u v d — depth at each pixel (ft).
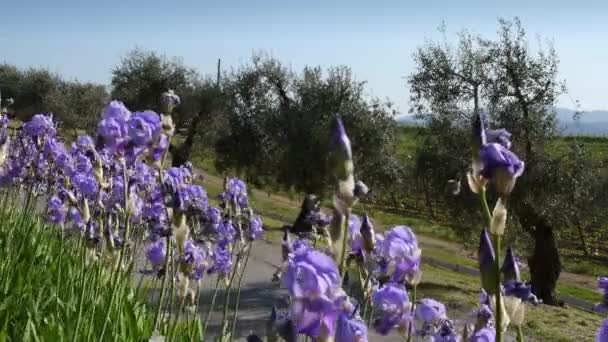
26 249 21.61
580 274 73.67
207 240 18.35
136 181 19.29
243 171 93.76
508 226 54.13
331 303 5.54
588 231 99.55
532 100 54.13
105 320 13.48
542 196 51.29
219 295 37.58
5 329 14.24
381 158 78.13
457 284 49.01
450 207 54.95
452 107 56.75
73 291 17.56
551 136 53.16
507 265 7.54
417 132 59.31
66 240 25.20
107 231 16.12
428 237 85.10
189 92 102.78
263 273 45.01
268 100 89.35
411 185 67.46
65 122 129.80
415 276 8.96
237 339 27.20
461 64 56.75
